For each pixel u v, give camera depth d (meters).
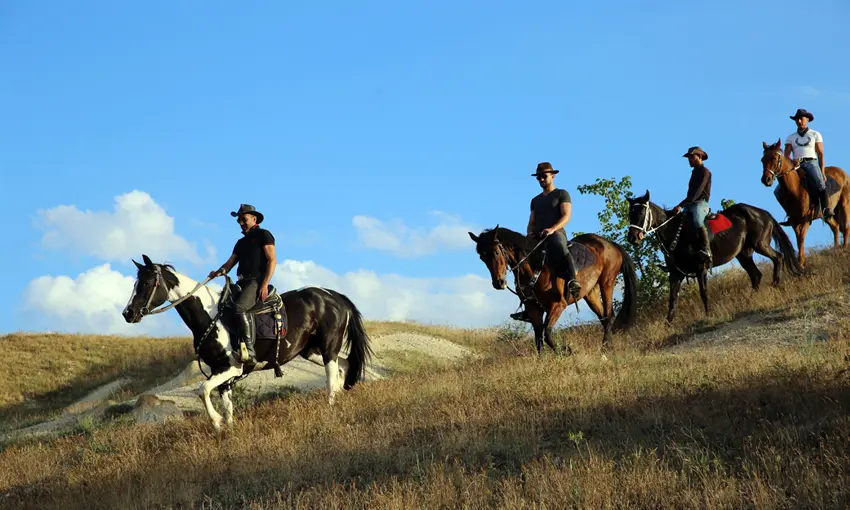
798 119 19.20
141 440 11.68
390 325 30.19
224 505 8.30
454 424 9.59
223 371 11.37
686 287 20.78
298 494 7.82
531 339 21.67
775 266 18.55
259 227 11.62
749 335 15.47
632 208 16.48
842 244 20.59
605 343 14.41
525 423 9.15
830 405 8.16
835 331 14.24
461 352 25.30
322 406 11.70
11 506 9.72
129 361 34.91
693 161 17.27
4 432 18.62
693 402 9.09
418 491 7.36
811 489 6.19
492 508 6.79
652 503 6.48
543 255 13.05
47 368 34.84
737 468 6.99
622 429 8.57
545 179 13.23
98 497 9.29
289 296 12.20
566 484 6.85
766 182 18.47
